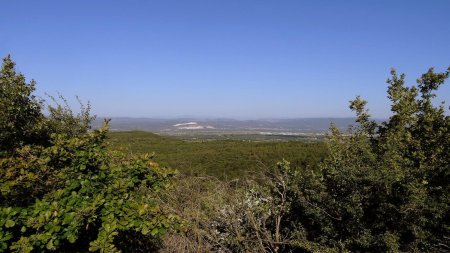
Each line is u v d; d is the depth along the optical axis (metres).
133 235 5.42
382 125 7.66
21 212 3.80
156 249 5.68
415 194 5.19
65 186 4.52
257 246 6.06
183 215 5.96
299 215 6.29
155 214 4.34
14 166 4.48
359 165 5.54
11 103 6.45
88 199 4.21
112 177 4.73
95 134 5.27
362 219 5.46
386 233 5.05
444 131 6.37
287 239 5.98
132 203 4.36
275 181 6.91
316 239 5.80
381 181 5.12
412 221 5.17
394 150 5.77
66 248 4.49
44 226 3.62
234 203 6.45
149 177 4.88
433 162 6.11
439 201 5.50
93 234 4.63
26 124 6.87
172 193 6.50
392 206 5.08
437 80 7.24
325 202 5.66
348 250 5.44
